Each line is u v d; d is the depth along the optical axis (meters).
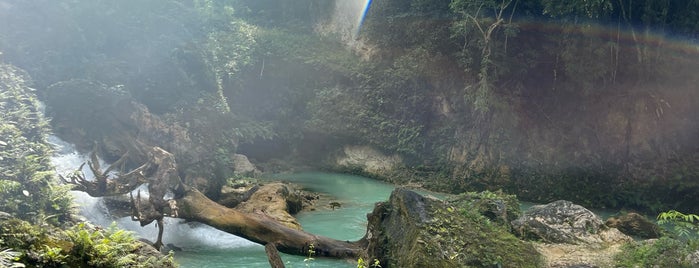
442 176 25.61
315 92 30.31
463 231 12.04
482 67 24.59
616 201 22.19
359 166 28.11
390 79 28.62
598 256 12.48
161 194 14.52
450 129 26.39
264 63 30.78
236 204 18.06
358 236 16.14
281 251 14.16
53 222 12.07
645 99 22.91
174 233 15.45
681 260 11.48
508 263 11.42
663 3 22.31
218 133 20.78
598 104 23.48
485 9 25.00
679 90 22.88
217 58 26.42
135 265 10.70
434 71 27.31
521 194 23.58
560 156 23.69
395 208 13.06
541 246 13.16
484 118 25.11
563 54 23.31
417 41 28.48
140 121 18.38
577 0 21.59
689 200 21.44
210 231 15.75
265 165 28.97
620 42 22.91
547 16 24.19
